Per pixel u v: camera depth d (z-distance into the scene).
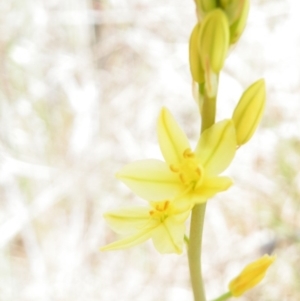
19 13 0.51
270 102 0.46
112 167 0.46
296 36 0.49
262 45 0.49
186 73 0.51
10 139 0.47
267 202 0.42
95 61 0.52
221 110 0.47
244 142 0.19
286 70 0.47
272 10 0.50
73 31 0.52
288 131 0.44
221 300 0.20
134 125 0.49
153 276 0.42
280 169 0.43
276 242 0.40
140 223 0.19
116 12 0.53
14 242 0.44
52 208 0.45
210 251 0.42
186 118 0.49
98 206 0.45
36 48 0.51
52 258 0.43
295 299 0.38
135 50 0.52
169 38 0.53
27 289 0.41
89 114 0.49
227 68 0.48
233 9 0.18
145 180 0.19
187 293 0.41
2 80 0.49
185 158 0.19
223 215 0.43
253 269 0.20
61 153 0.47
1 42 0.50
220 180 0.18
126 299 0.41
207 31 0.18
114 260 0.43
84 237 0.44
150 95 0.50
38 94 0.49
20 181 0.45
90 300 0.41
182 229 0.19
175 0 0.53
